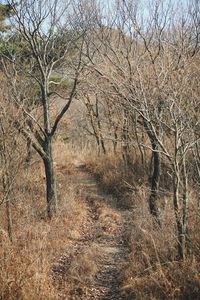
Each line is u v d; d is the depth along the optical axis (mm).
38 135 10812
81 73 10258
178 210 6609
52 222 10117
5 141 7734
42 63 10602
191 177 7754
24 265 6527
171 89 6145
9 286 6070
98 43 10727
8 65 9977
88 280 7309
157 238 7797
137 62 7203
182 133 6348
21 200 10250
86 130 21625
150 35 9398
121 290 6848
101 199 13305
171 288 6301
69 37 10906
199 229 7422
